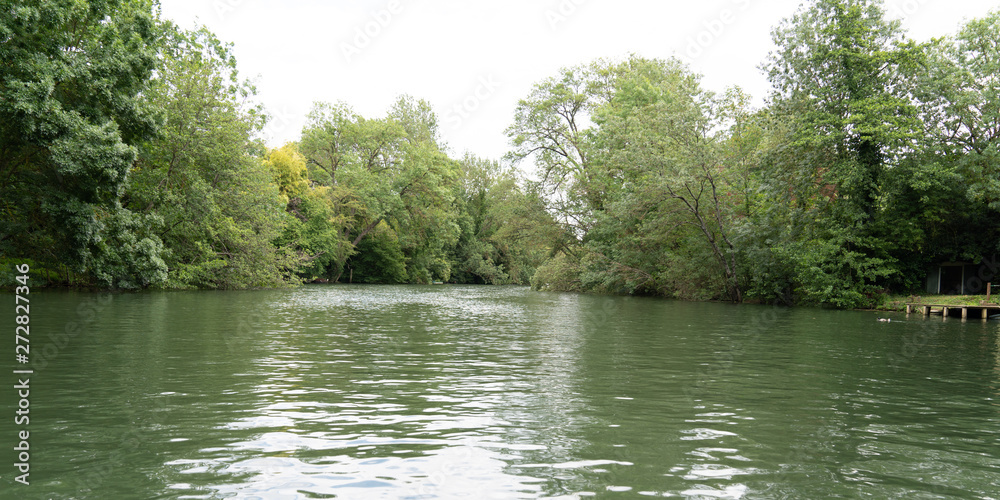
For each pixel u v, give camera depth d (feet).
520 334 50.19
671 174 112.57
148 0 90.12
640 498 14.46
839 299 98.53
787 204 106.22
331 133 204.23
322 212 181.37
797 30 100.63
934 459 18.04
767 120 106.32
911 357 40.32
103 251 85.10
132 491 14.35
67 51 74.95
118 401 23.25
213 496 14.12
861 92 96.17
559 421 21.43
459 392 26.09
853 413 23.62
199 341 40.75
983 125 99.04
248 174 123.44
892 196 103.19
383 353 37.55
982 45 103.45
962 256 102.53
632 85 137.69
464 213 256.11
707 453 18.12
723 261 117.80
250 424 20.36
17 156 79.66
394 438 19.02
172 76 109.40
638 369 32.81
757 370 33.40
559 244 163.12
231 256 122.01
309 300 94.02
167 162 112.47
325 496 14.23
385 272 223.92
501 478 15.65
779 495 14.88
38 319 52.06
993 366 36.94
